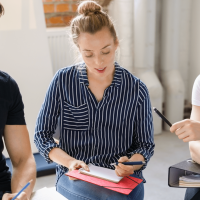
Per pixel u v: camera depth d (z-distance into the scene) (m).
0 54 2.35
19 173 1.18
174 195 2.08
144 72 2.94
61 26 3.16
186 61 3.27
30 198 1.10
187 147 2.80
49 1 3.05
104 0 3.04
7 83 1.17
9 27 2.33
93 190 1.24
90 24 1.20
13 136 1.22
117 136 1.39
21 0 2.32
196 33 3.12
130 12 2.85
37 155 2.52
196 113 1.37
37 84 2.47
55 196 1.11
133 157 1.33
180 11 2.93
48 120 1.38
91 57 1.25
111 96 1.36
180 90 3.04
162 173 2.38
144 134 1.40
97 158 1.37
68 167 1.27
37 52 2.43
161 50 3.07
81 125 1.38
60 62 3.10
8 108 1.18
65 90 1.37
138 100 1.38
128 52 2.95
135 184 1.13
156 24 3.09
